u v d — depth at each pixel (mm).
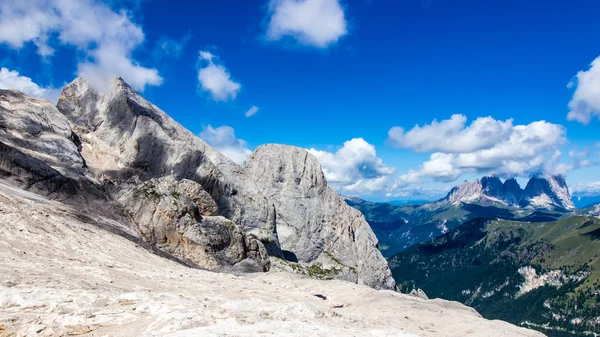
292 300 52375
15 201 53312
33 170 68312
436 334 39406
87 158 90438
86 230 57688
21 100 84375
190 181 90312
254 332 23875
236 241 82875
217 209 91500
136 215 77188
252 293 51875
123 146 95125
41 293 30625
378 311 50375
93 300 30828
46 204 61906
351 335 26219
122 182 86062
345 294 62781
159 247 74562
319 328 26969
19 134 78188
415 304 55469
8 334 24719
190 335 22406
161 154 95812
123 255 55344
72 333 25344
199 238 77312
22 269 37062
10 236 44406
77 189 73312
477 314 61781
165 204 77562
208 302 36781
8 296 29156
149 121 97812
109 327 26625
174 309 29312
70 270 41219
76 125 98625
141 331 25547
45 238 48375
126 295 32875
